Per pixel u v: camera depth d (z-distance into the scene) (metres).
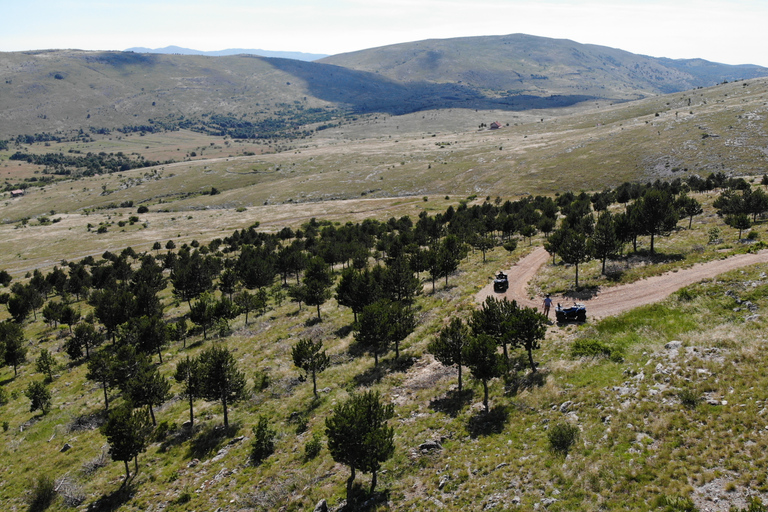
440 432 28.59
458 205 175.88
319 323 62.28
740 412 21.08
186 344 64.00
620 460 20.70
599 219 60.25
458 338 32.94
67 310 75.12
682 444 20.58
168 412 43.16
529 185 199.88
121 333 63.91
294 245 113.81
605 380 28.97
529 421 26.97
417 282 60.31
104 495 30.88
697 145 188.00
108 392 50.16
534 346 33.56
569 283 52.75
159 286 96.25
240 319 72.12
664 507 17.38
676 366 27.16
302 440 32.50
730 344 27.75
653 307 39.44
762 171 149.50
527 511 19.20
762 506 15.74
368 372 42.09
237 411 40.59
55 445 39.97
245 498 26.64
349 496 24.14
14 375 60.72
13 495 32.50
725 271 44.25
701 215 79.25
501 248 85.81
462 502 21.27
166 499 28.88
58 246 171.88
